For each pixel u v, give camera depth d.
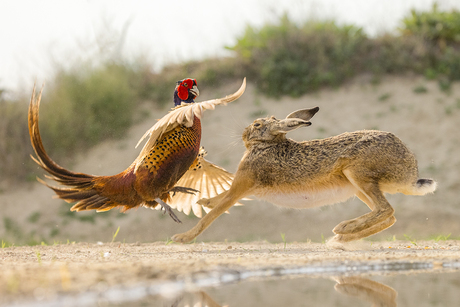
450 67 24.17
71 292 4.14
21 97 23.92
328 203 8.34
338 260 5.73
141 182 7.44
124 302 4.04
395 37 25.77
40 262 6.11
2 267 5.50
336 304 3.98
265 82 25.16
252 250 8.41
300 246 9.58
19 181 22.23
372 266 5.62
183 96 8.96
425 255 6.35
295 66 24.84
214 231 17.59
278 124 8.30
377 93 23.92
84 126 23.80
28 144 23.09
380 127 22.03
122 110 24.61
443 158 20.14
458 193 18.23
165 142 7.49
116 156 22.72
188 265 5.32
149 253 8.00
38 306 3.87
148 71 26.72
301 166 8.05
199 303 4.00
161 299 4.14
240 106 24.34
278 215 18.19
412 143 21.14
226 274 4.96
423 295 4.31
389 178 7.75
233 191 8.46
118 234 18.27
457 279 5.00
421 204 17.84
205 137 22.91
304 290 4.50
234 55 26.80
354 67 25.22
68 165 22.52
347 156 7.80
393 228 16.56
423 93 23.39
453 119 21.80
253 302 4.03
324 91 24.53
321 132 22.25
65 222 19.42
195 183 9.27
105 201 7.74
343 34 26.30
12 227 19.45
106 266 5.24
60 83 24.38
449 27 24.77
